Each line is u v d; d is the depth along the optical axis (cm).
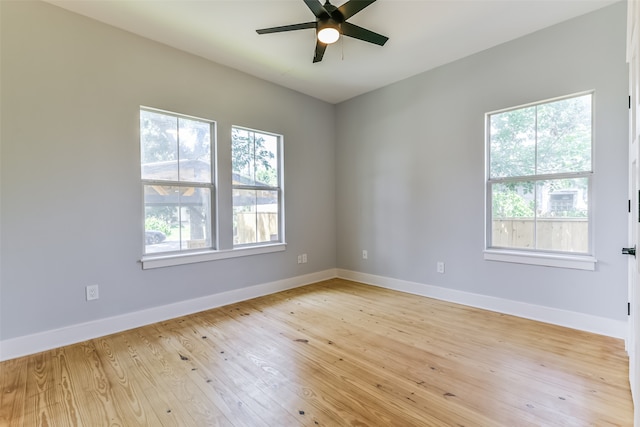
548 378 188
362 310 319
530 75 282
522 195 297
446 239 346
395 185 393
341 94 429
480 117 316
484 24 266
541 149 284
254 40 289
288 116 406
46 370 203
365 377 192
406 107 378
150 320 288
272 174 399
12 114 221
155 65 289
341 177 461
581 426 147
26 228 227
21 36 224
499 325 273
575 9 247
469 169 325
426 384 184
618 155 241
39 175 232
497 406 162
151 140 294
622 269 240
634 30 142
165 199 304
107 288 264
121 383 188
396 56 322
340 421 152
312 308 327
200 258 321
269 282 387
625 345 230
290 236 412
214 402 169
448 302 342
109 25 262
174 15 251
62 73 241
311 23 229
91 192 255
